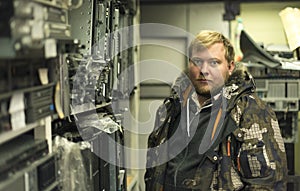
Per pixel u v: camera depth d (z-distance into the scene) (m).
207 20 3.76
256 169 1.63
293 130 3.04
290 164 2.99
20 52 1.07
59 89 1.47
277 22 3.70
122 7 2.52
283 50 3.12
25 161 1.24
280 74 3.00
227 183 1.67
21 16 1.05
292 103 3.02
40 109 1.32
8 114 1.12
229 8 3.69
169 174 1.85
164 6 3.73
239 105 1.71
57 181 1.46
